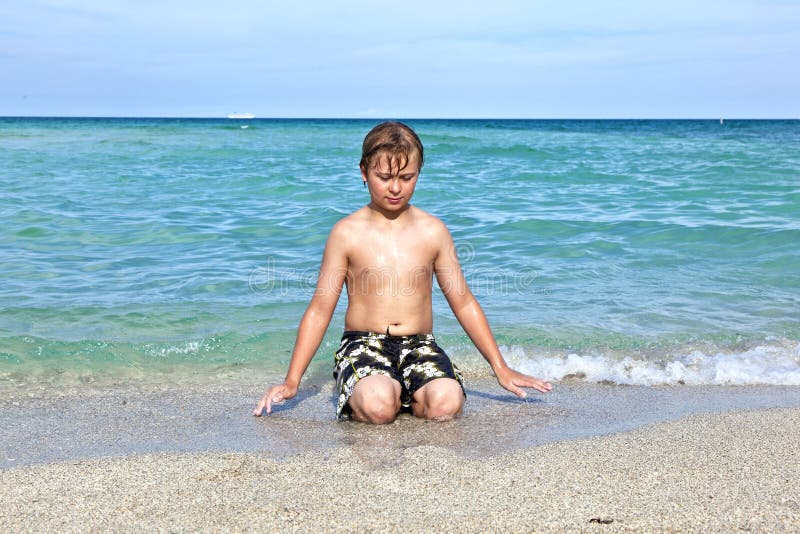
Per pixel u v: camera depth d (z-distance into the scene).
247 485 2.38
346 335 3.34
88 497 2.29
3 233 7.36
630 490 2.33
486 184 11.89
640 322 4.78
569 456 2.64
